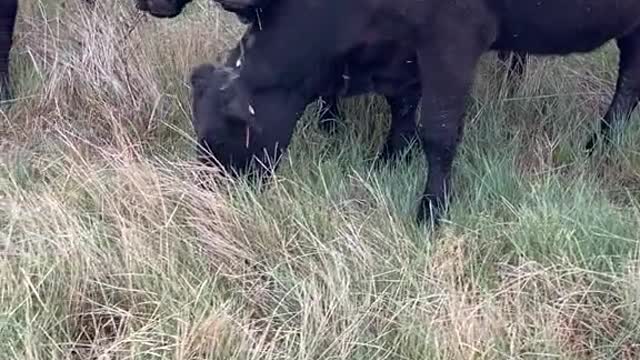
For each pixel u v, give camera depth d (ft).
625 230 20.43
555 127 24.64
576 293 18.70
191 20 27.48
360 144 24.00
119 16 26.84
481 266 19.62
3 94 25.32
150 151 23.36
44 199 20.21
